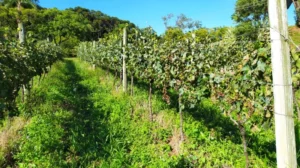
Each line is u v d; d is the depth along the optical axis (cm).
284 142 269
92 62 2033
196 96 598
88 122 729
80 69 2080
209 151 531
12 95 545
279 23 263
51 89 1066
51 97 915
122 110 803
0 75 458
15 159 504
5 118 662
